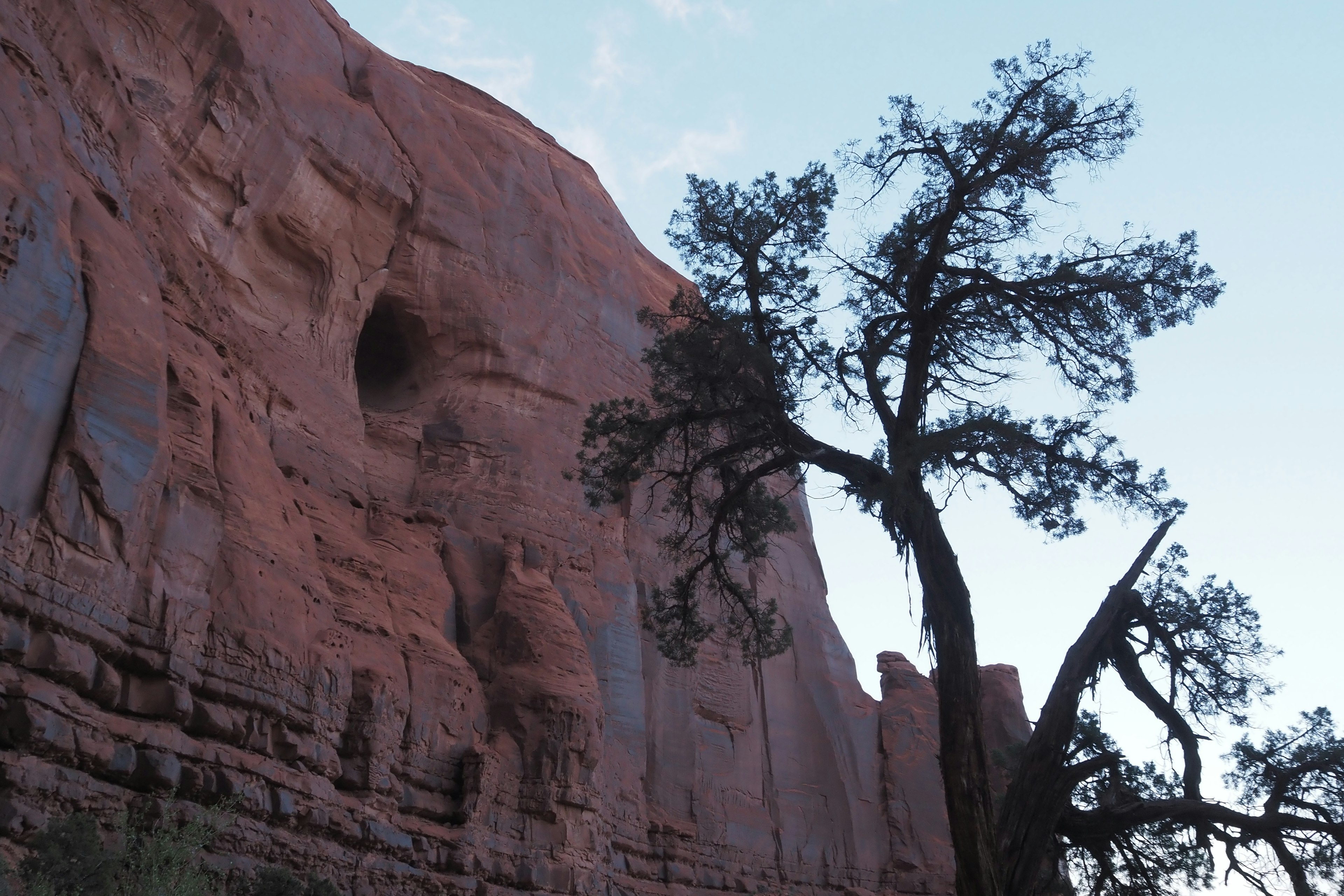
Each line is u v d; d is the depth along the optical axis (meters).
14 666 16.23
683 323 24.03
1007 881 15.06
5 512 16.36
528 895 27.75
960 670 15.45
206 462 21.48
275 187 31.78
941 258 17.48
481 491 36.06
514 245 41.31
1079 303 17.09
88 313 18.69
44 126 18.89
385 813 24.47
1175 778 19.50
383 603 28.14
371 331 37.94
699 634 20.45
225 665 20.38
